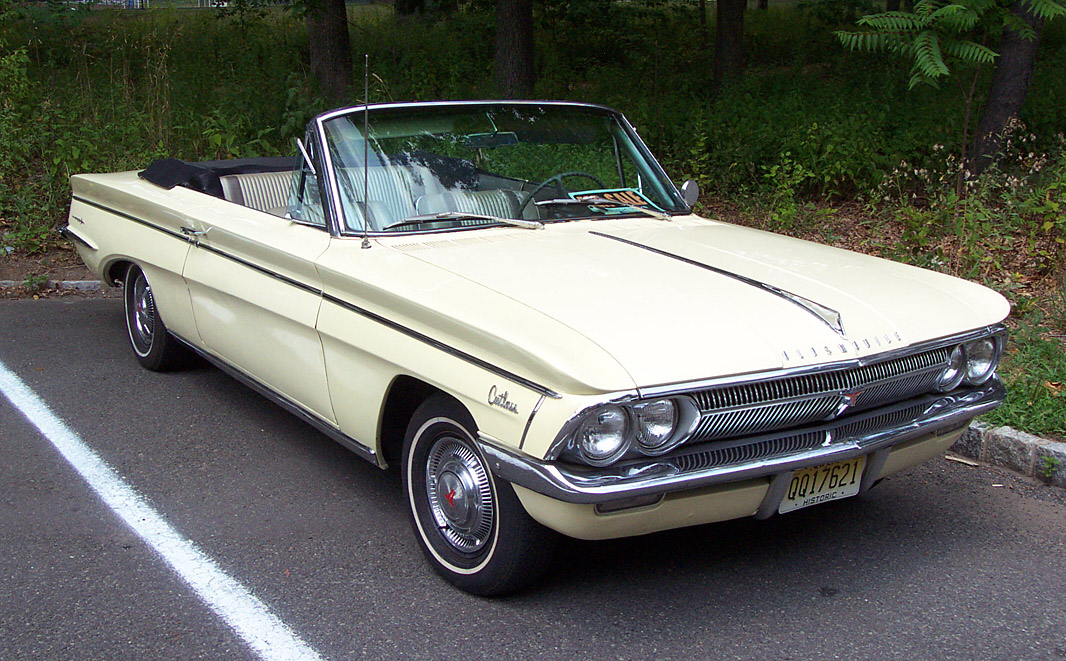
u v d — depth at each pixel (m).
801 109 11.05
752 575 3.40
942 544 3.66
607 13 18.80
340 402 3.66
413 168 3.92
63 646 2.93
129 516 3.81
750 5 30.17
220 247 4.38
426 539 3.40
